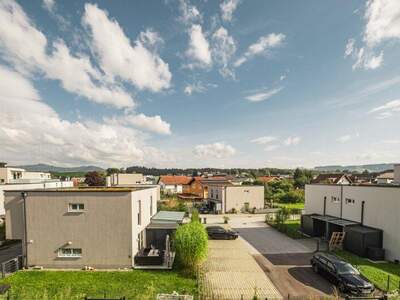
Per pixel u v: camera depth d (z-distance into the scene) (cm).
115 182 5825
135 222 1664
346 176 6169
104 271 1533
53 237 1582
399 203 1692
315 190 2753
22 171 4956
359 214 2083
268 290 1337
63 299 1178
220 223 3259
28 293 1238
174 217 2314
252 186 4238
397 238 1697
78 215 1580
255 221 3400
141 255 1639
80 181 8300
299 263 1752
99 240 1579
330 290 1334
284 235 2597
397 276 1471
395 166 2898
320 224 2489
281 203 5188
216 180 6016
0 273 1519
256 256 1905
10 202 1600
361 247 1830
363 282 1273
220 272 1583
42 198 1588
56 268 1577
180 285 1352
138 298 1180
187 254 1504
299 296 1266
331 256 1549
